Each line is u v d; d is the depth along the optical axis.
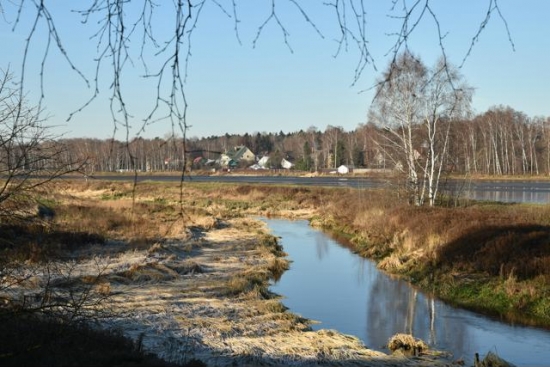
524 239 18.39
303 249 26.03
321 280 18.92
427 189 34.25
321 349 11.03
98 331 8.88
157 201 47.41
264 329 12.31
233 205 46.84
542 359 10.81
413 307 15.21
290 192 51.03
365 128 34.03
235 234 28.89
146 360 7.91
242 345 10.98
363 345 11.63
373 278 19.30
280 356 10.52
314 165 102.62
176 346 10.57
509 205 33.78
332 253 24.91
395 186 33.78
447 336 12.47
